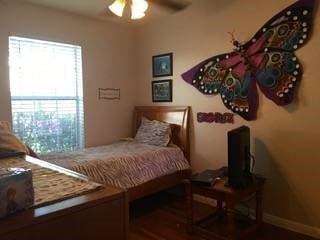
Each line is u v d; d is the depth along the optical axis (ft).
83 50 11.69
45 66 10.85
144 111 13.15
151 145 11.53
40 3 10.08
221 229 8.75
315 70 8.00
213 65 10.43
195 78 11.05
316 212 8.27
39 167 5.20
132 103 13.67
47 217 2.94
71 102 11.75
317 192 8.21
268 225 9.09
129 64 13.46
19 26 9.83
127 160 9.53
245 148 8.09
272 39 8.80
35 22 10.22
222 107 10.28
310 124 8.20
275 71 8.77
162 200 11.42
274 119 8.92
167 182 10.53
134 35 13.57
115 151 10.50
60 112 11.42
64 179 4.28
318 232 8.23
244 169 8.04
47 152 10.62
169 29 11.94
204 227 8.87
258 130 9.32
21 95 10.25
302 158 8.43
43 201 3.28
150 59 12.91
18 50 10.09
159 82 12.55
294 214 8.71
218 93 10.34
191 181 8.25
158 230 8.85
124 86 13.29
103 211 3.47
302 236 8.34
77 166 8.43
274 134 8.96
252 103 9.37
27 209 3.06
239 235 8.08
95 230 3.39
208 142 10.84
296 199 8.64
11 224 2.74
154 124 12.05
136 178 9.50
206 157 10.94
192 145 11.41
